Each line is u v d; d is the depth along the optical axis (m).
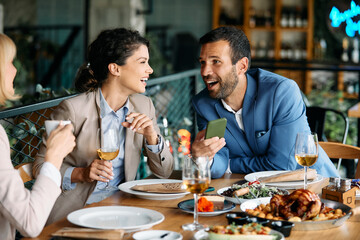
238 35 2.32
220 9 8.82
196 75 4.26
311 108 3.44
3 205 1.45
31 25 9.15
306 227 1.49
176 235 1.40
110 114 2.16
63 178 2.03
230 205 1.71
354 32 8.04
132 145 2.19
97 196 2.12
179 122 4.21
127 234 1.45
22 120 2.67
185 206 1.72
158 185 1.96
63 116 2.09
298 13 8.50
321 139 3.38
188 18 9.44
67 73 8.11
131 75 2.09
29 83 7.80
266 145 2.42
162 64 8.82
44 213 1.48
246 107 2.40
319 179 2.14
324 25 8.63
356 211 1.63
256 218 1.46
